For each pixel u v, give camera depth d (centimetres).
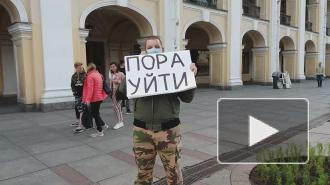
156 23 1384
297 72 2544
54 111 1012
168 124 282
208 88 1884
